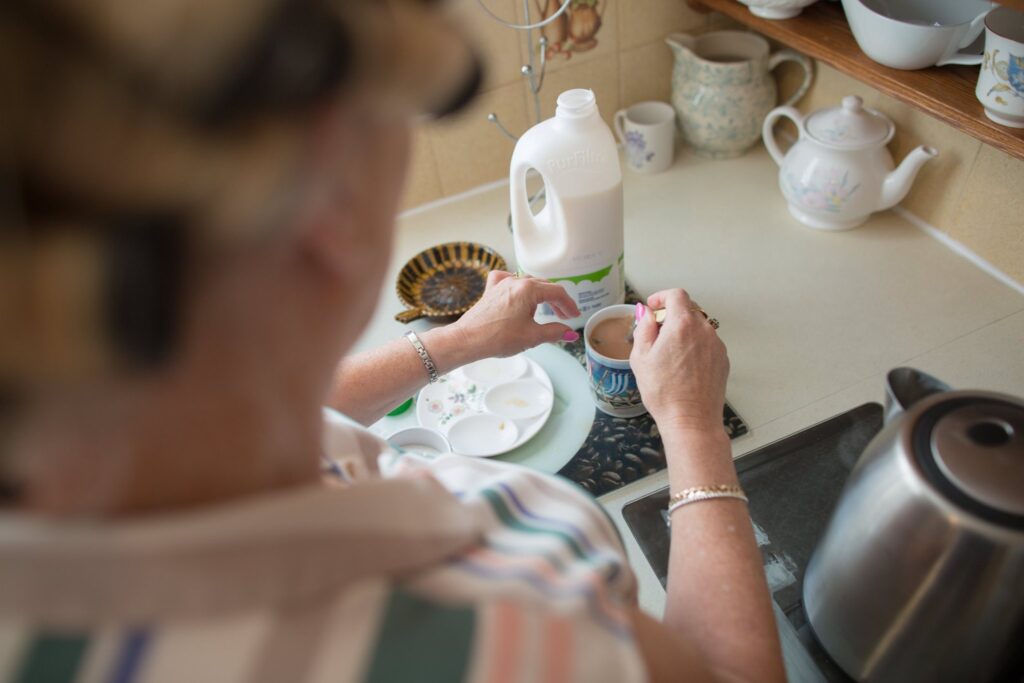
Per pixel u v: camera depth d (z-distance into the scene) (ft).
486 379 2.54
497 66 3.25
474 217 3.43
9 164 0.44
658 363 1.74
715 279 2.90
